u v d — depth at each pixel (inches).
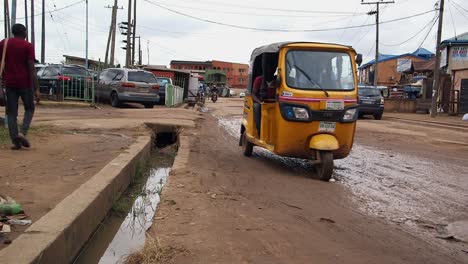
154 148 503.5
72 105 786.2
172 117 695.1
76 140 398.9
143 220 238.7
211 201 254.4
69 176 258.2
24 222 176.9
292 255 181.3
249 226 215.2
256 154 447.2
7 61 311.1
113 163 296.2
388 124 904.9
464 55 1315.2
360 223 229.5
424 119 1090.1
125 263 177.6
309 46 347.3
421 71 1902.1
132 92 842.8
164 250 179.5
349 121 335.3
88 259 185.5
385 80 2436.0
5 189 222.2
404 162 430.0
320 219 232.8
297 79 337.1
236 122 836.6
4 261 136.3
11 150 323.3
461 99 1254.3
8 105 317.4
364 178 347.9
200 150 444.5
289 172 360.2
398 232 217.5
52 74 830.5
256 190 291.7
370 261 178.5
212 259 173.3
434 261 182.2
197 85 1424.7
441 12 1163.9
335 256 182.2
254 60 414.9
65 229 167.5
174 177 308.0
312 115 328.2
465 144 581.0
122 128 510.9
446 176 362.0
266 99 363.6
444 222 236.2
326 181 331.3
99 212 219.0
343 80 344.2
